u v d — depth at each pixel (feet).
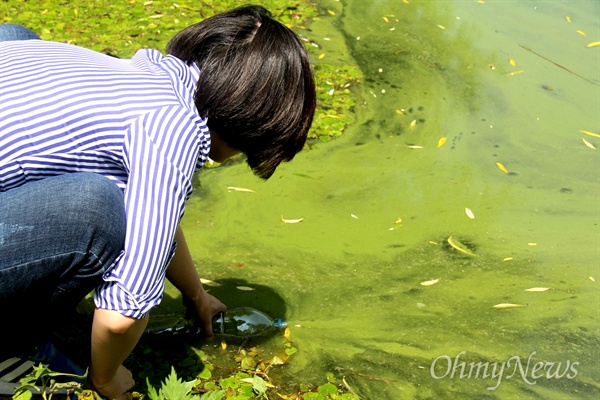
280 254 9.10
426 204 10.25
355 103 12.39
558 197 10.63
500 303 8.63
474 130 12.01
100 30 13.24
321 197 10.18
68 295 5.68
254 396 6.88
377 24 14.88
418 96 12.76
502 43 14.69
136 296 5.25
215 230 9.37
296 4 15.24
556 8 16.30
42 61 5.58
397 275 8.96
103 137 5.25
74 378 6.54
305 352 7.66
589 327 8.39
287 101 5.57
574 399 7.43
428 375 7.54
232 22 5.70
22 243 5.22
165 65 5.63
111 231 5.34
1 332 5.77
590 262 9.43
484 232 9.83
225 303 8.17
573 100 13.06
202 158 5.46
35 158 5.27
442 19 15.37
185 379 7.04
